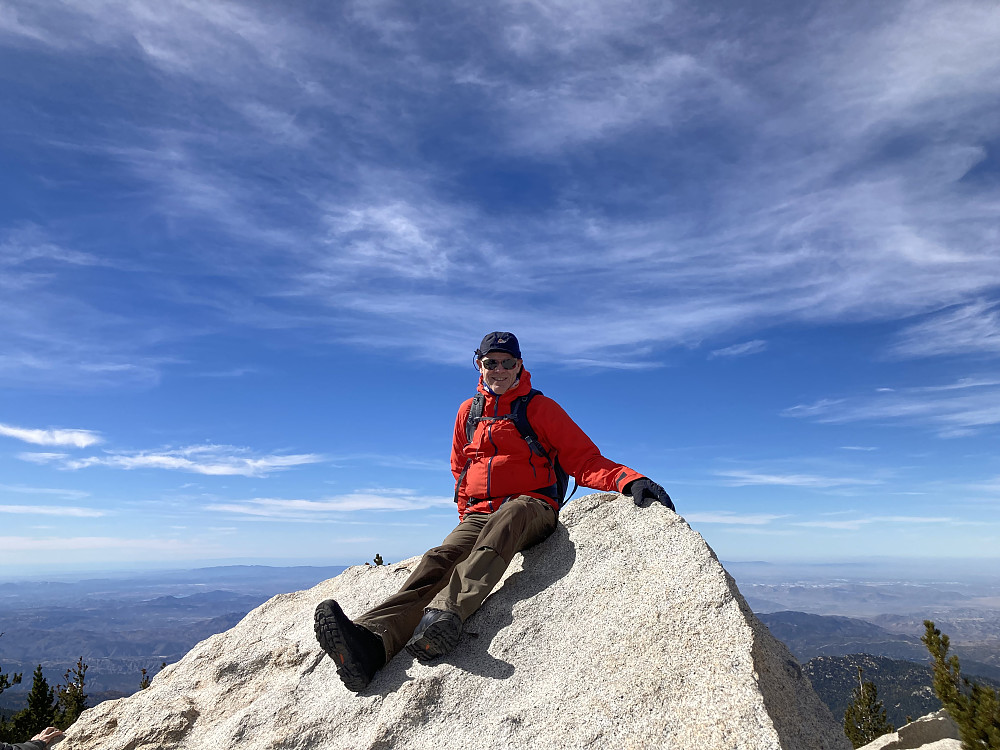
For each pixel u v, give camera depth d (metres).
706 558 3.37
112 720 4.27
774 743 2.39
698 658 2.89
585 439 4.07
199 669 4.66
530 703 3.00
